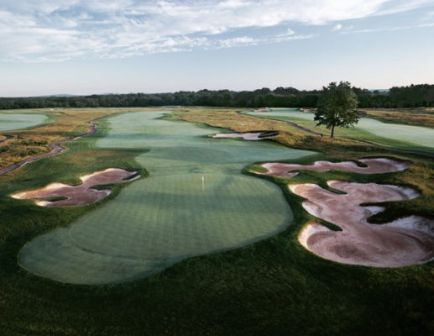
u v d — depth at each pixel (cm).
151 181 3375
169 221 2362
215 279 1697
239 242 2042
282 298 1559
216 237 2111
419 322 1408
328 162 4306
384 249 2069
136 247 2014
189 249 1977
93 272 1781
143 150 5250
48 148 5706
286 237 2086
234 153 4934
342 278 1698
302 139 5984
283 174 3766
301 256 1891
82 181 3628
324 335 1351
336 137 6412
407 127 7806
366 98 14962
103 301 1559
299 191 3152
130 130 7888
